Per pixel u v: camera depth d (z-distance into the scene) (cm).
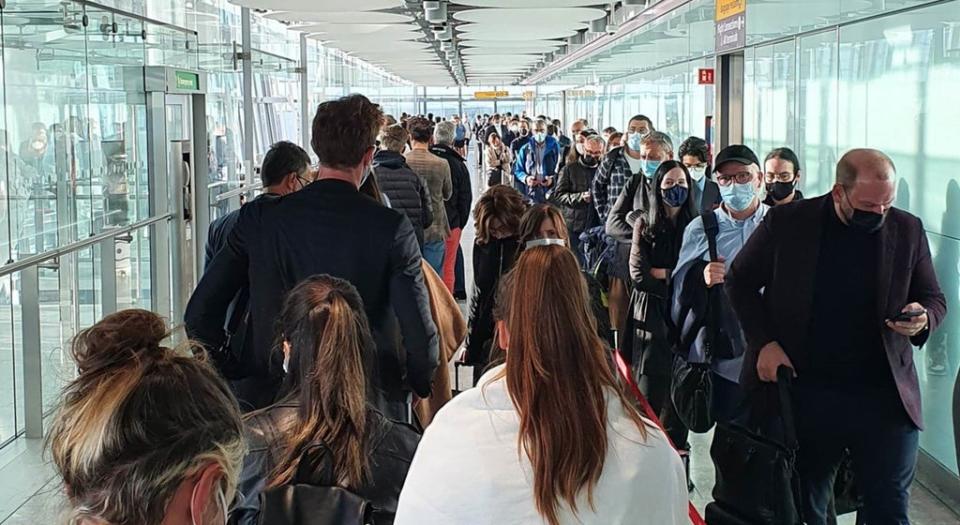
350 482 232
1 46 537
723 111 780
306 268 328
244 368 346
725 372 430
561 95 2520
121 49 734
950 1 452
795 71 649
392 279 330
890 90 518
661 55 1061
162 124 788
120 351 133
